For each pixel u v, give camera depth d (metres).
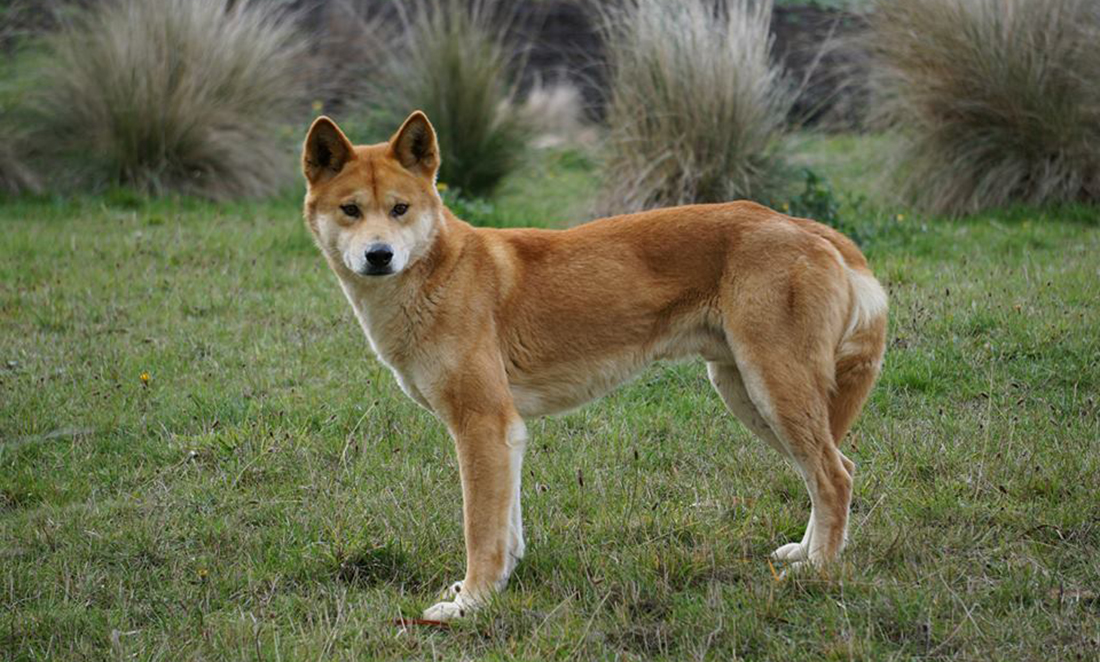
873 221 13.66
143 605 6.39
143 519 7.39
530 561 6.62
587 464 7.99
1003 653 5.35
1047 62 13.95
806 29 22.55
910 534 6.55
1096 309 9.74
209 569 6.79
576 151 19.83
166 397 9.32
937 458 7.60
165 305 11.45
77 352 10.23
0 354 10.16
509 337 6.47
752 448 8.08
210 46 16.97
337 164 6.58
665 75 14.14
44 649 5.96
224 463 8.20
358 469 8.01
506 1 25.12
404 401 9.16
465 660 5.65
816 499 6.32
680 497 7.50
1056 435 7.73
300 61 19.92
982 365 9.08
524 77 23.89
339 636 5.89
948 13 14.32
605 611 5.98
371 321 6.47
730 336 6.39
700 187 13.95
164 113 16.42
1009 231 12.88
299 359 10.05
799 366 6.27
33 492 7.91
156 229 14.43
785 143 14.61
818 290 6.28
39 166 16.64
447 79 16.48
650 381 9.46
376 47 22.00
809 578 6.06
